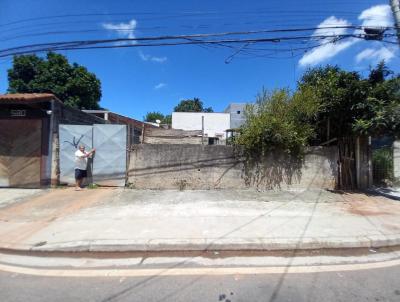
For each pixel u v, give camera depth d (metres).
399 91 10.88
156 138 18.31
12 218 7.70
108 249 5.66
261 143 11.08
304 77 13.08
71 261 5.28
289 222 7.17
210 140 23.25
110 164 11.41
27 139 11.59
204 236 6.09
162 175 11.29
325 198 10.07
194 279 4.54
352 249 5.88
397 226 6.94
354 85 10.68
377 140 13.54
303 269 4.90
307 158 11.47
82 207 8.66
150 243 5.70
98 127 11.48
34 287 4.33
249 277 4.60
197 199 9.64
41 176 11.49
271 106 11.64
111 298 4.00
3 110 11.68
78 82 27.39
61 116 12.13
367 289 4.22
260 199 9.77
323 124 12.00
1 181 11.58
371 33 10.27
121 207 8.62
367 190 11.52
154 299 3.96
